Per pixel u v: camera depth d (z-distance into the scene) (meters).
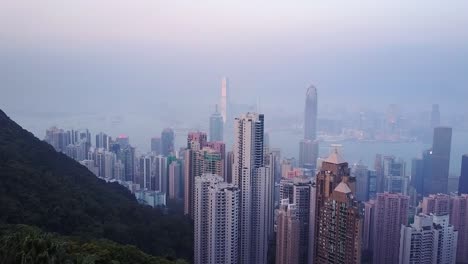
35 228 63.53
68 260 43.47
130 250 57.00
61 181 94.38
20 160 91.88
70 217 80.56
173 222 102.19
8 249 41.88
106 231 83.06
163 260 58.72
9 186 78.75
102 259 50.97
